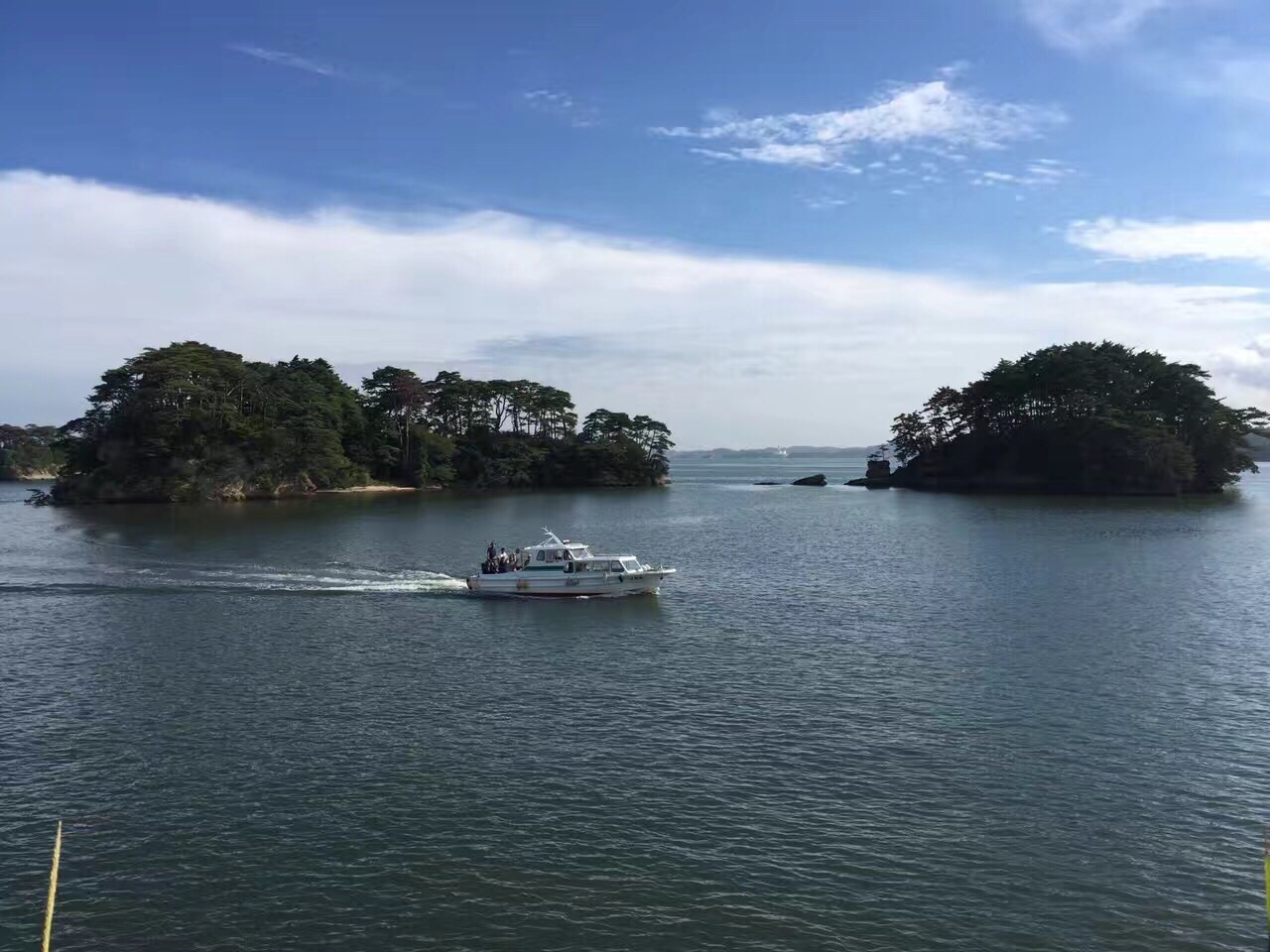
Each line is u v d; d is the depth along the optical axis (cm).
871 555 8069
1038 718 3325
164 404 14638
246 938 1983
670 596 5919
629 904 2100
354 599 5766
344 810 2561
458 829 2450
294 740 3112
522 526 11244
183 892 2153
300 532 10131
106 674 3928
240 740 3111
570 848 2350
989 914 2067
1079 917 2058
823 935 1991
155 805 2594
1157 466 16662
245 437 15600
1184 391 17825
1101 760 2927
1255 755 2966
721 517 12888
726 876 2222
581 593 5766
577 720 3325
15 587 6078
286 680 3850
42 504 14450
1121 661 4112
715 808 2573
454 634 4778
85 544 8656
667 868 2255
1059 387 18475
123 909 2089
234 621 5084
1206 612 5247
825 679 3850
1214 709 3425
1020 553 8075
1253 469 17512
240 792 2678
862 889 2167
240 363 16650
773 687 3738
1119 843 2383
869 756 2962
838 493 19712
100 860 2295
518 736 3155
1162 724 3259
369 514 13025
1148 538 9225
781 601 5719
